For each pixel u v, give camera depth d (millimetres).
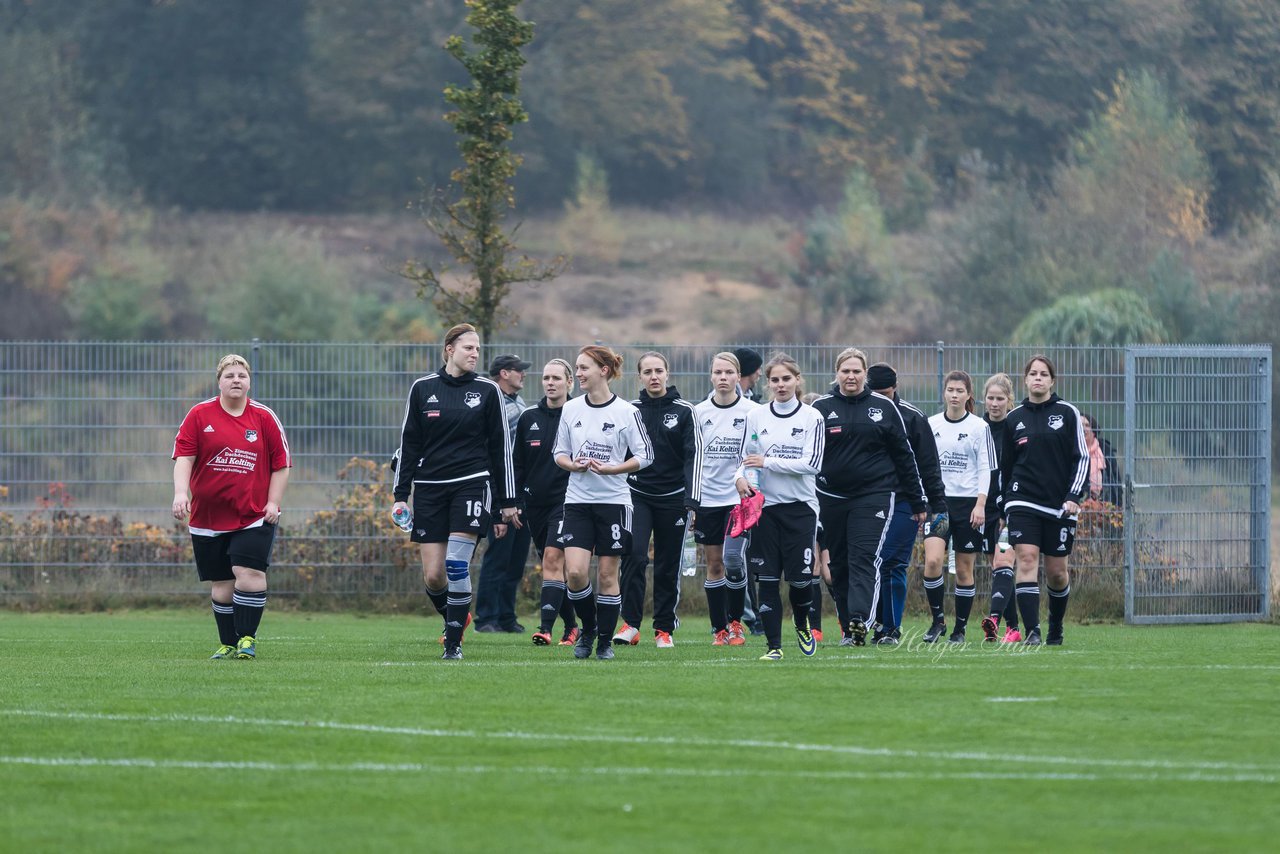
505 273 68938
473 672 36688
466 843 19766
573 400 41000
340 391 63500
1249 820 20906
